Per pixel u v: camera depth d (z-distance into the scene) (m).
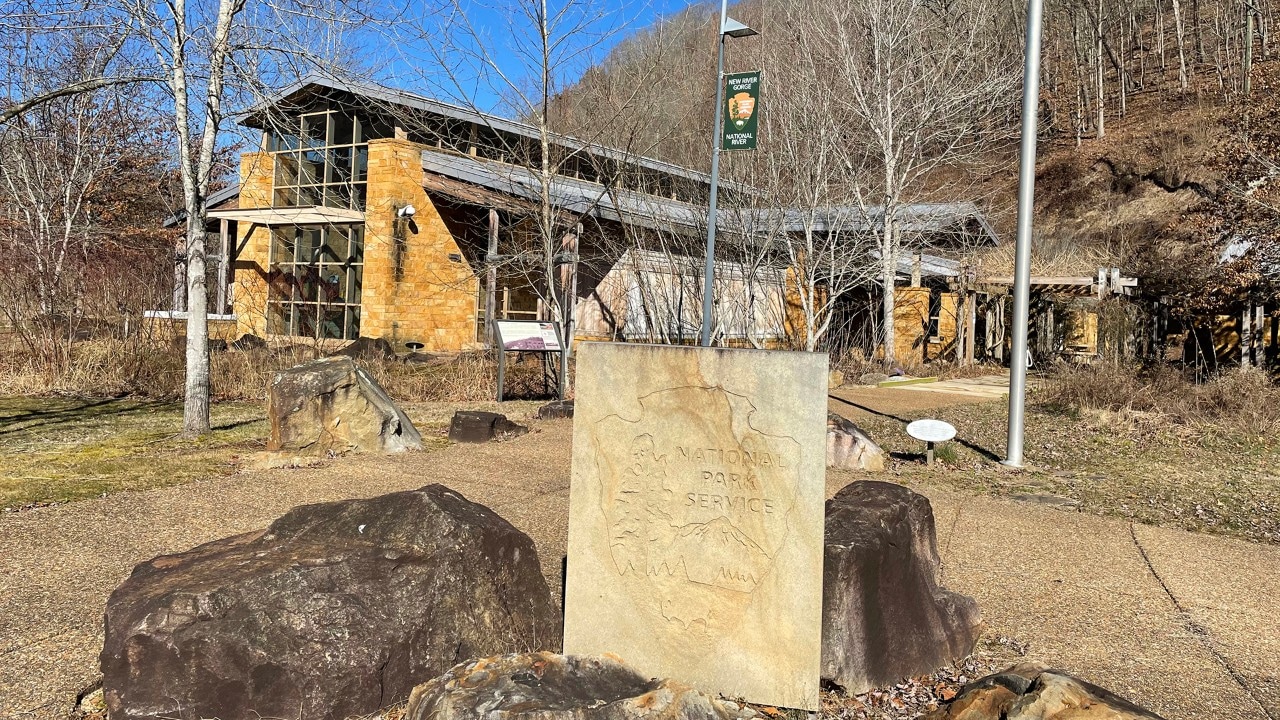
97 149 19.52
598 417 3.51
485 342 17.31
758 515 3.31
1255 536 6.57
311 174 20.08
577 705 2.77
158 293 14.84
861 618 3.54
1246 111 17.16
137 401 12.32
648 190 17.64
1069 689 2.69
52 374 13.21
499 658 3.12
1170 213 32.56
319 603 3.18
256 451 8.54
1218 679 3.89
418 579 3.38
